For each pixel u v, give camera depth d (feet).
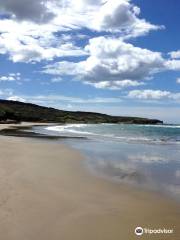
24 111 564.30
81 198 37.04
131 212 32.45
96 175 51.85
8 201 34.06
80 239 25.58
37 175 49.24
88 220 29.68
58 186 42.63
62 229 27.37
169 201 36.81
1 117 413.80
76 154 79.15
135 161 68.80
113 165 62.85
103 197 37.99
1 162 60.13
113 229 27.68
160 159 72.54
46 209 32.17
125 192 40.75
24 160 64.59
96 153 82.43
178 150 92.22
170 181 47.93
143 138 148.97
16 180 44.52
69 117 595.88
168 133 206.18
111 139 136.46
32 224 28.09
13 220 28.73
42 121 499.51
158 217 31.07
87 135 163.73
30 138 130.21
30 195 36.94
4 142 103.35
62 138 136.15
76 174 52.06
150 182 47.09
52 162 64.08
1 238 25.22
